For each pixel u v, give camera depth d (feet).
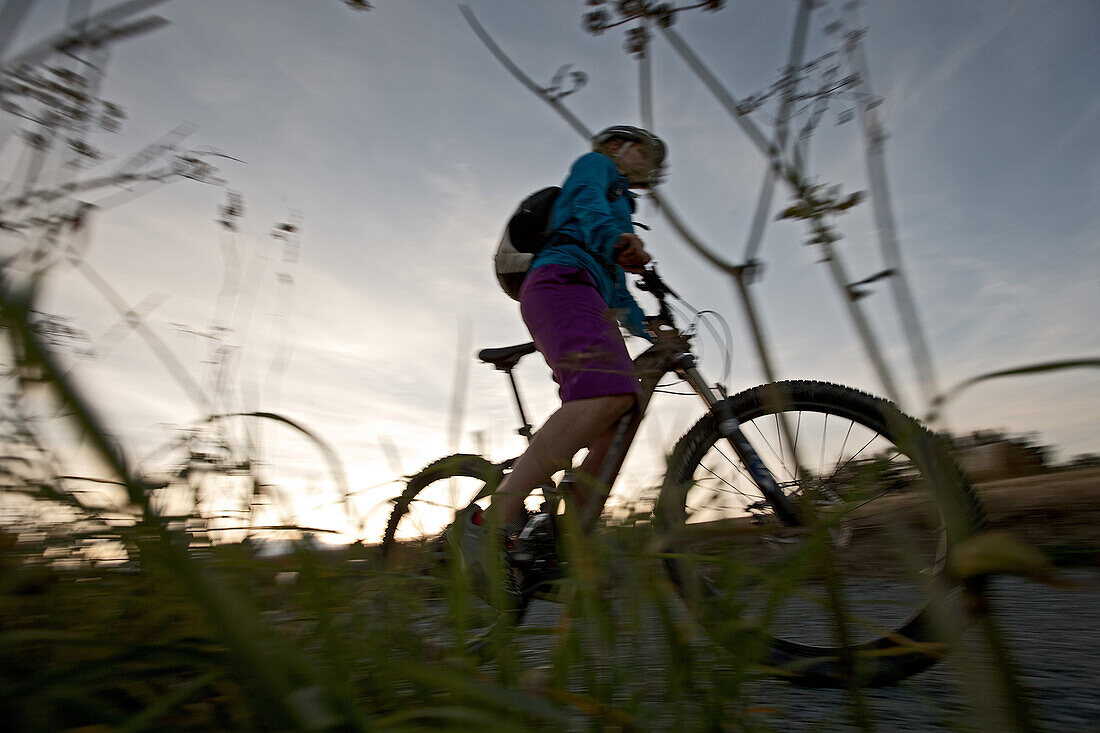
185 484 2.82
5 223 1.93
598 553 3.15
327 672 2.45
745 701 2.94
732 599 2.99
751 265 2.17
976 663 1.92
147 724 2.01
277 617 2.66
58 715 2.10
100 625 2.61
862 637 4.76
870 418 5.74
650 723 2.73
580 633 3.00
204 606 1.46
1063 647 5.26
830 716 3.87
